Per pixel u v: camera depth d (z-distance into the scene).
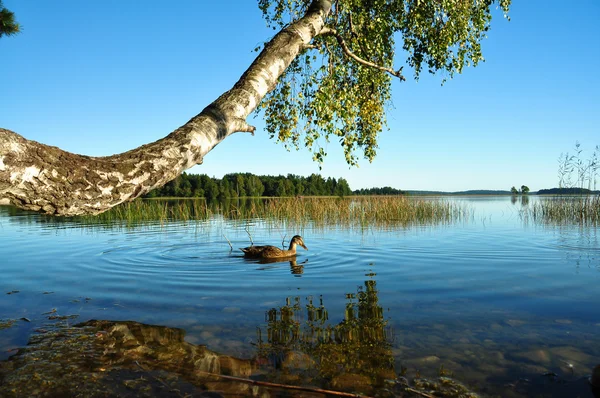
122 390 3.16
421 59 7.56
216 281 6.80
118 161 2.31
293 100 6.18
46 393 3.13
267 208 20.84
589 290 5.92
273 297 5.71
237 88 3.44
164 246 11.14
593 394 2.99
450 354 3.72
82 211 2.14
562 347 3.83
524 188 73.94
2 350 3.95
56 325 4.63
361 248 10.38
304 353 3.78
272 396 3.04
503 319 4.65
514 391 3.06
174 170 2.57
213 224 17.45
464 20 7.00
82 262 8.73
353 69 6.96
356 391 3.09
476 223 17.58
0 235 14.17
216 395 3.06
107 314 5.00
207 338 4.18
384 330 4.34
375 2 6.79
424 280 6.69
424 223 17.70
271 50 3.88
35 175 1.91
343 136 6.25
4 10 5.79
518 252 9.50
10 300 5.67
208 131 2.88
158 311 5.10
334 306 5.23
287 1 7.25
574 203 19.02
